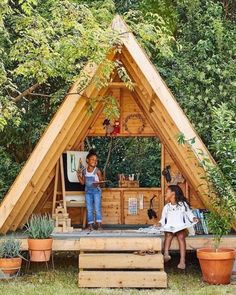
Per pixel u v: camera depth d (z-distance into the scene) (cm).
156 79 813
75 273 849
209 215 790
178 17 1193
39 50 800
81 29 775
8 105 777
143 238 803
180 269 873
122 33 813
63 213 931
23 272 854
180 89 1133
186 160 822
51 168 902
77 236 848
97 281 757
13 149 1180
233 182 783
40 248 799
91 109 873
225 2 1231
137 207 1077
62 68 840
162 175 1058
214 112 839
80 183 988
